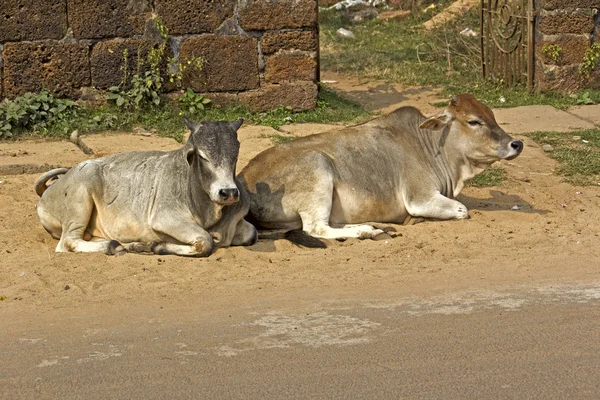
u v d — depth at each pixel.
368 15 28.72
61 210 9.81
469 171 11.23
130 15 15.62
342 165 10.59
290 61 16.11
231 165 9.12
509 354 6.93
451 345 7.11
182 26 15.81
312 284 8.68
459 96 11.10
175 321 7.73
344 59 21.88
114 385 6.43
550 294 8.35
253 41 15.97
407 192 10.91
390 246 9.79
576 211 11.60
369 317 7.77
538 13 17.50
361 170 10.66
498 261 9.38
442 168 11.18
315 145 10.71
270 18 15.92
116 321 7.75
